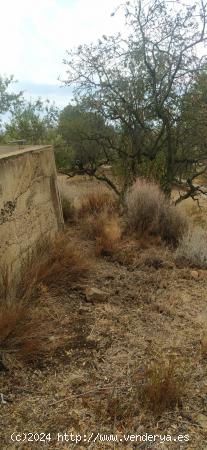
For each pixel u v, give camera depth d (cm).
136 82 788
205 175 1065
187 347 274
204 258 448
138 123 815
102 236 487
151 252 465
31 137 1238
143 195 571
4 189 300
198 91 766
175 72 740
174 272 416
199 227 564
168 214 543
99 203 655
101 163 1076
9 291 288
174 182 952
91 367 248
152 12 709
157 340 282
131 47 756
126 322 306
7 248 308
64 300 337
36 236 390
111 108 813
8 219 310
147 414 209
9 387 226
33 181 382
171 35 724
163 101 769
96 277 389
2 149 562
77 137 960
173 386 218
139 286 374
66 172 1205
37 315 287
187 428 200
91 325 300
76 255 396
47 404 214
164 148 831
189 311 330
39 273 346
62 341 277
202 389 231
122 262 433
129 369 247
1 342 249
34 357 254
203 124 772
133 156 833
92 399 219
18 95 1251
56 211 483
